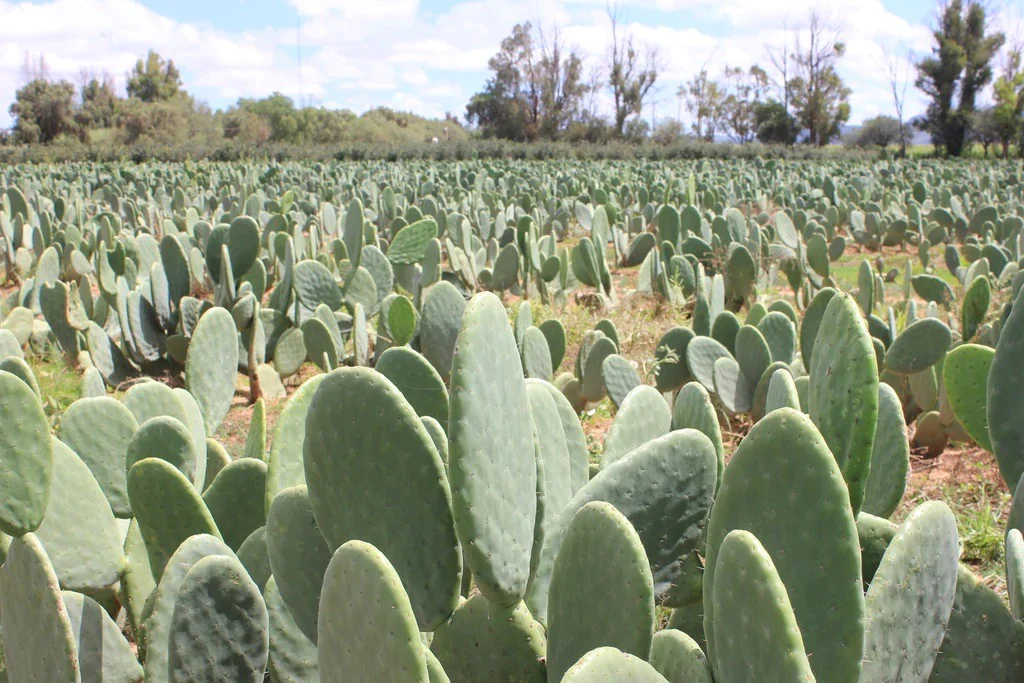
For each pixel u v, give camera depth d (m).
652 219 16.39
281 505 1.87
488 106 70.25
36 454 1.98
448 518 1.69
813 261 9.27
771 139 71.31
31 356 7.14
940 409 4.74
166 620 1.85
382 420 1.68
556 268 8.84
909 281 8.00
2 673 2.13
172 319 6.90
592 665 1.28
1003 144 56.00
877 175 28.06
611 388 4.65
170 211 17.50
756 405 4.89
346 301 6.89
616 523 1.52
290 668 1.96
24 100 66.56
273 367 6.88
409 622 1.32
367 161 44.12
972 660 1.74
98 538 2.22
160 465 1.99
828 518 1.45
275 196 19.73
